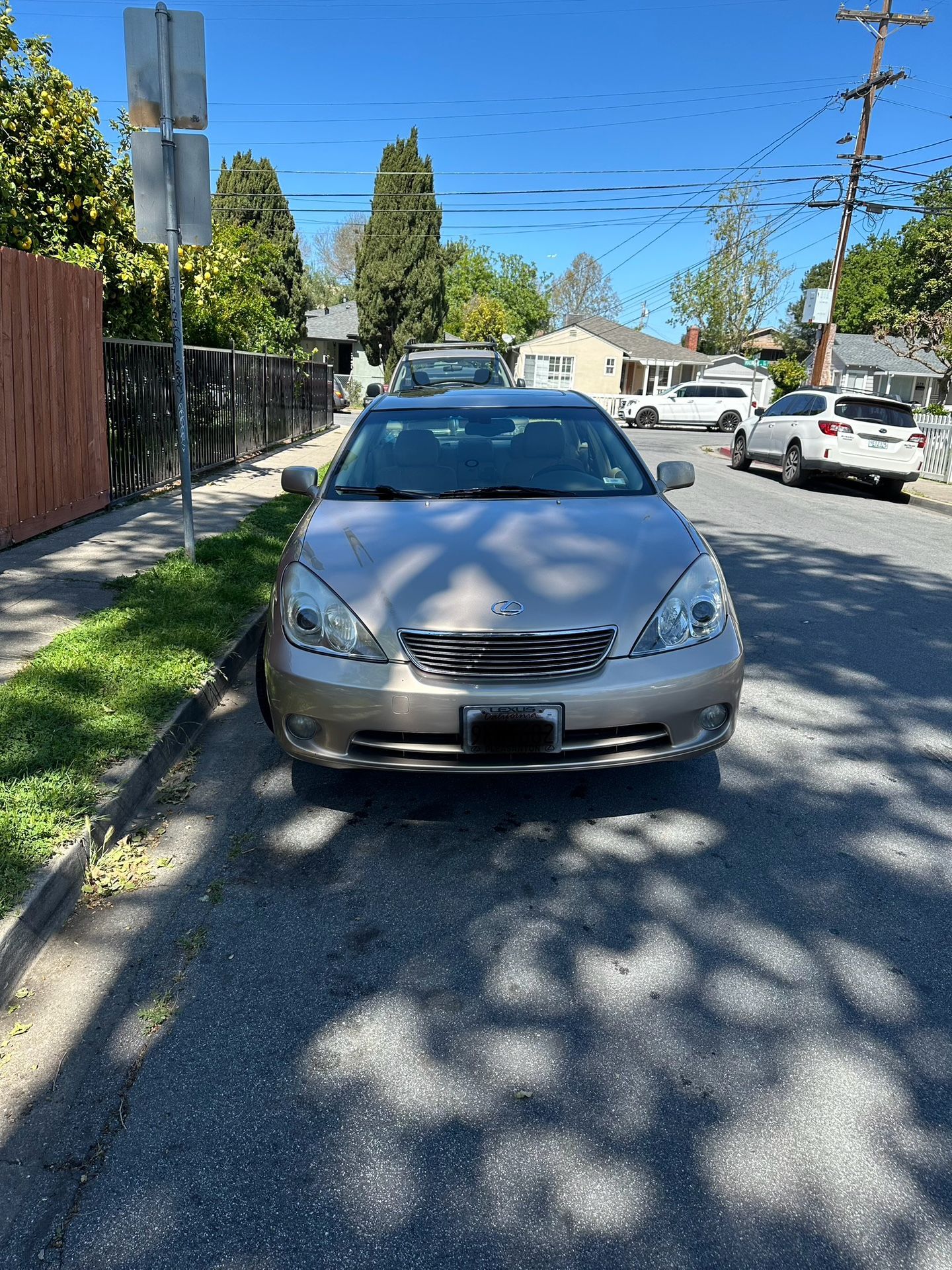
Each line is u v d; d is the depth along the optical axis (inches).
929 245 1387.8
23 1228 77.2
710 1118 89.0
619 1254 75.2
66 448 318.3
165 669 181.8
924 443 589.9
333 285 2851.9
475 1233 76.9
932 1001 106.1
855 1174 82.8
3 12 375.6
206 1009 103.3
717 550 376.5
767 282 2445.9
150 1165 83.3
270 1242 76.0
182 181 237.0
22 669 179.9
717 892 127.3
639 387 2197.3
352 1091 91.9
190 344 539.2
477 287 2687.0
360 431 199.6
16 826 123.4
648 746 136.2
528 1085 92.8
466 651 129.7
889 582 323.0
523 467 186.2
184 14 226.5
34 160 394.6
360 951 113.8
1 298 271.6
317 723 133.6
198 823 143.4
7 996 104.3
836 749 176.4
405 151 1448.1
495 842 139.7
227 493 413.4
